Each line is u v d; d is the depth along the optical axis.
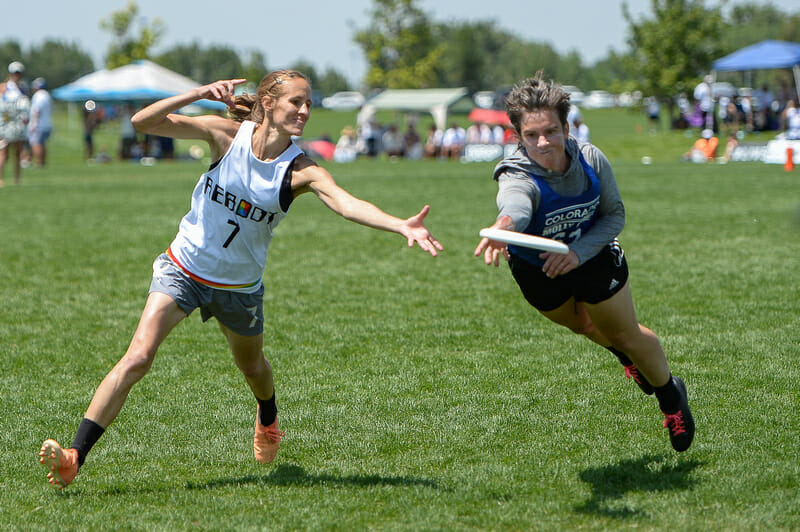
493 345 17.70
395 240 32.56
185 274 10.68
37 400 14.56
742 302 20.89
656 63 107.94
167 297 10.56
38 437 12.82
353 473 11.34
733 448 11.88
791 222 35.09
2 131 55.44
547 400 14.23
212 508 10.22
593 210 10.64
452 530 9.51
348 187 55.81
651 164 74.69
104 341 18.47
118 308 21.55
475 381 15.35
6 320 20.27
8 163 78.94
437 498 10.40
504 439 12.51
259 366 11.44
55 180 61.47
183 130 10.62
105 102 91.75
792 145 72.56
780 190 48.25
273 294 22.92
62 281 24.89
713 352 16.75
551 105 9.97
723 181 54.97
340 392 14.88
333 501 10.36
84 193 51.44
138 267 27.14
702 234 32.34
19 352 17.58
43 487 10.96
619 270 10.88
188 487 10.96
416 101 119.12
